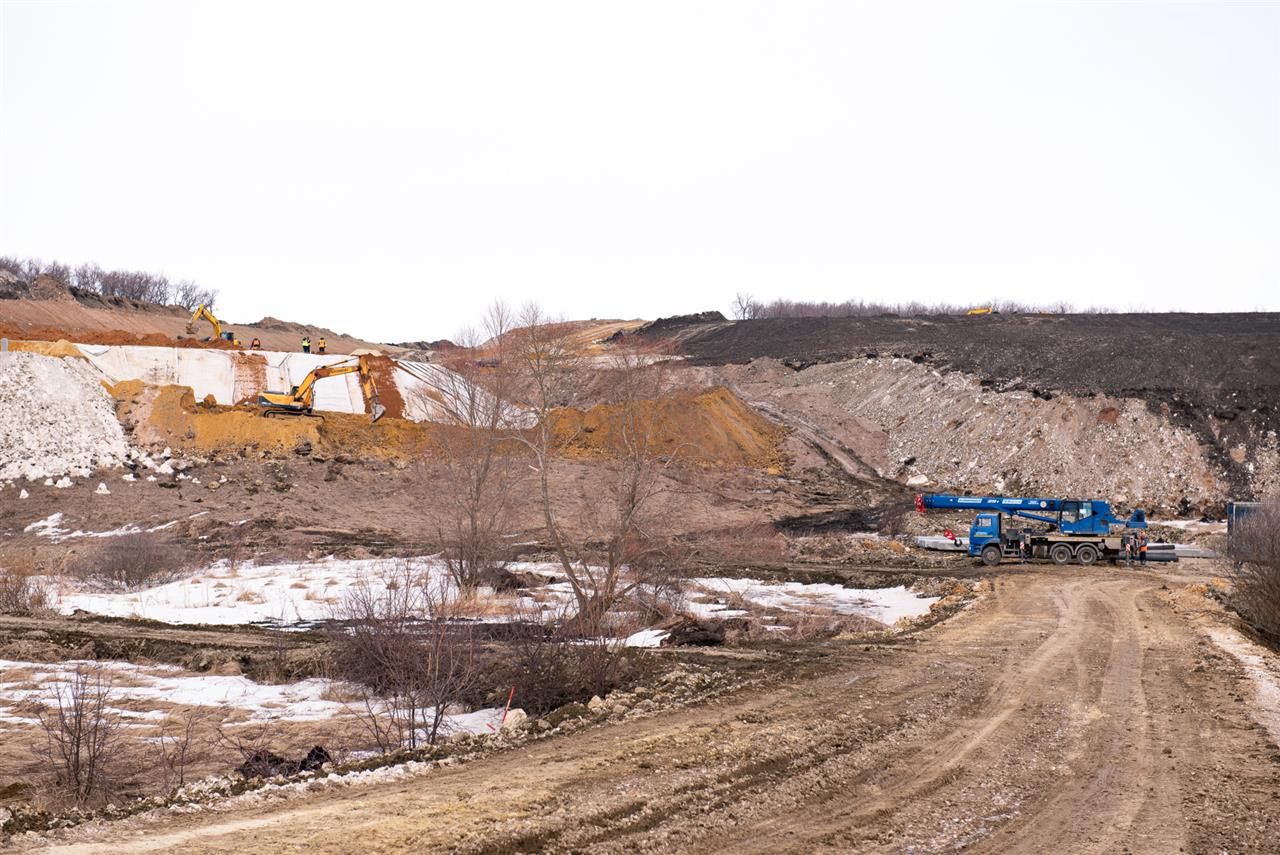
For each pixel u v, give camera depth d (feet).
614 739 48.52
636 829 35.17
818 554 149.07
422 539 148.46
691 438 159.33
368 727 55.36
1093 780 42.14
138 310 412.16
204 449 186.60
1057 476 204.33
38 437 177.99
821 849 33.40
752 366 294.87
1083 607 98.27
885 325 335.47
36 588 109.09
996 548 140.67
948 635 82.17
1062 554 138.92
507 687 62.59
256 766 48.16
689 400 124.98
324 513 164.55
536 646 64.75
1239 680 62.80
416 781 41.24
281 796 38.83
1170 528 169.89
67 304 370.94
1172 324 312.50
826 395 269.03
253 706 65.36
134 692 69.51
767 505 186.70
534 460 131.13
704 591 116.26
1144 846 33.86
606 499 140.05
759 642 81.76
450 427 127.54
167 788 46.96
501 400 111.65
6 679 72.74
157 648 82.28
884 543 158.40
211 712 63.67
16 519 153.07
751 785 40.83
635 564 97.55
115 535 146.41
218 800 38.17
